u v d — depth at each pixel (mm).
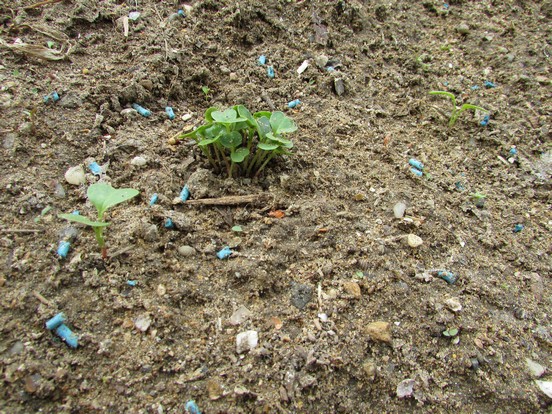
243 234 131
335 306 120
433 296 127
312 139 160
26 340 101
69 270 112
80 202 127
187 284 117
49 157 133
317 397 106
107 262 116
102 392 99
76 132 141
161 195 132
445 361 117
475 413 113
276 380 106
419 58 206
